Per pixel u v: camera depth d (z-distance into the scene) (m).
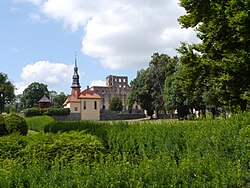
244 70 13.37
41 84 112.12
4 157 8.17
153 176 5.02
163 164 5.54
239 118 8.69
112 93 126.31
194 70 16.16
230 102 14.58
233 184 5.07
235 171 5.39
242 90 14.14
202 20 15.85
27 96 109.75
